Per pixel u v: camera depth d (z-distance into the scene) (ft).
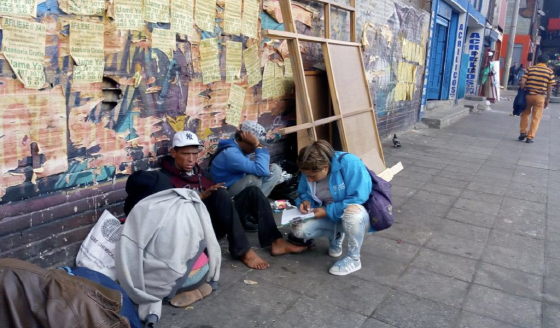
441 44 44.83
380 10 24.32
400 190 18.40
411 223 14.73
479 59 58.13
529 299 10.23
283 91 17.04
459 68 47.24
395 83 28.58
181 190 9.32
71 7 9.23
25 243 9.09
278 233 12.00
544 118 47.42
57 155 9.45
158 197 9.18
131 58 10.75
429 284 10.77
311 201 11.54
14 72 8.44
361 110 18.66
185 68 12.43
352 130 17.61
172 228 8.70
